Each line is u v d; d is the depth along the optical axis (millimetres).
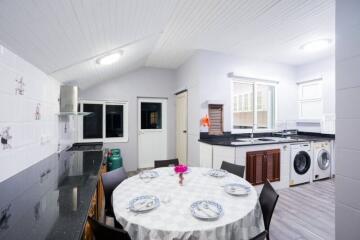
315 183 3650
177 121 4629
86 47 1918
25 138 1707
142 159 4582
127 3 1485
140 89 4410
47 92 2229
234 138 3791
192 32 2787
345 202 1267
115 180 1919
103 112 4160
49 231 813
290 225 2191
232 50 3586
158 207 1251
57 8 1133
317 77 4129
